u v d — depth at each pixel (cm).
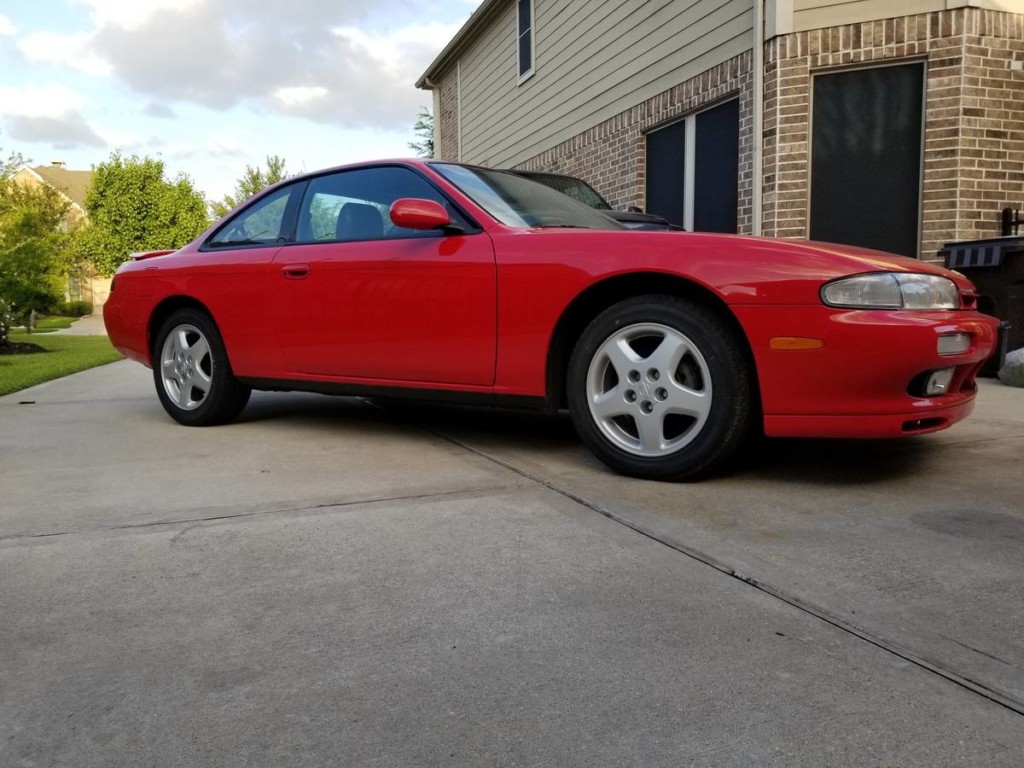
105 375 805
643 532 253
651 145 888
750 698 157
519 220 359
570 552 236
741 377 291
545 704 156
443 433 426
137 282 483
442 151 1712
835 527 255
